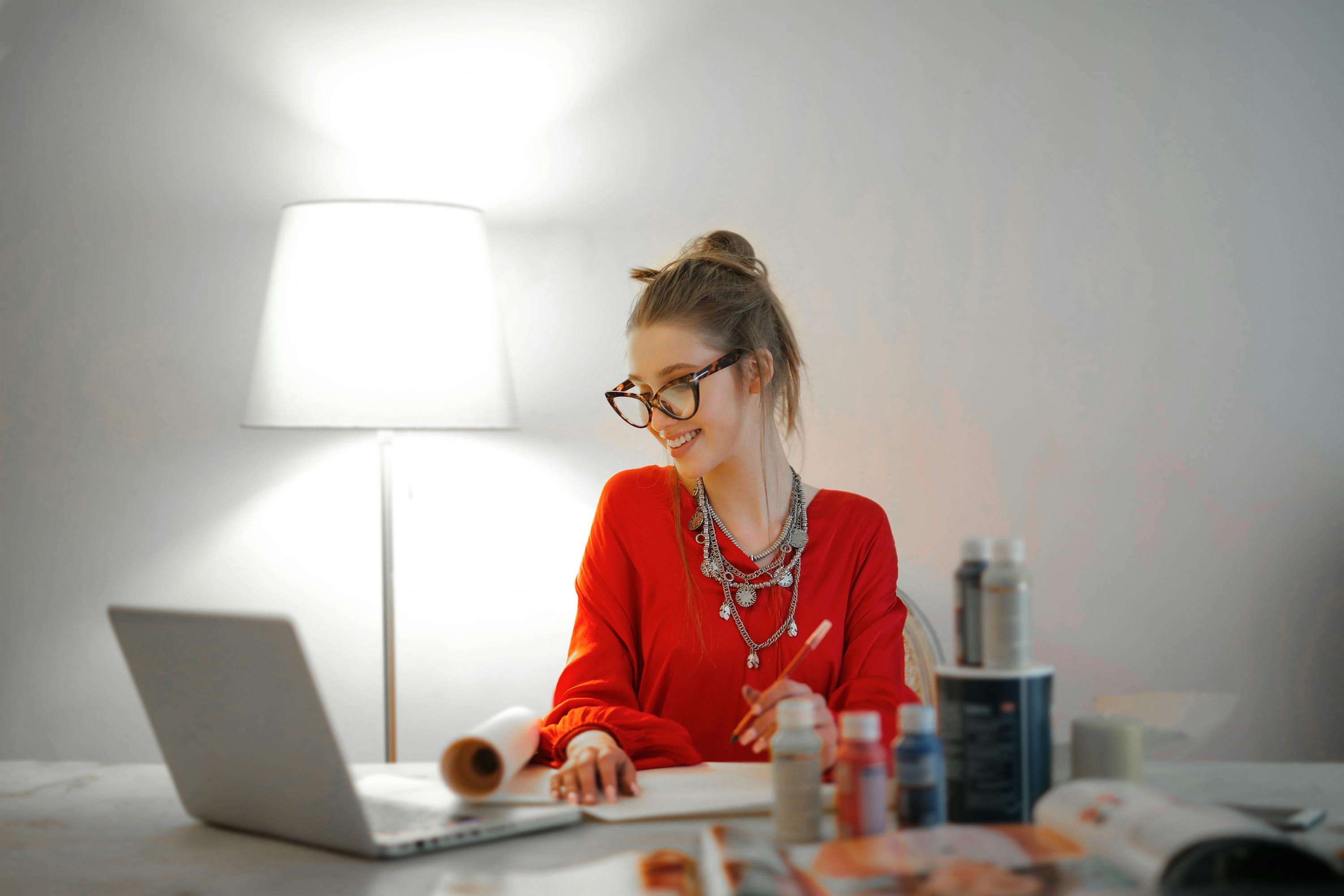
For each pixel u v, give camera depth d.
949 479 2.24
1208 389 2.22
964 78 2.24
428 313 1.89
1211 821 0.71
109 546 2.31
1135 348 2.22
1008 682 0.86
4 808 1.06
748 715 1.12
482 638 2.29
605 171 2.27
